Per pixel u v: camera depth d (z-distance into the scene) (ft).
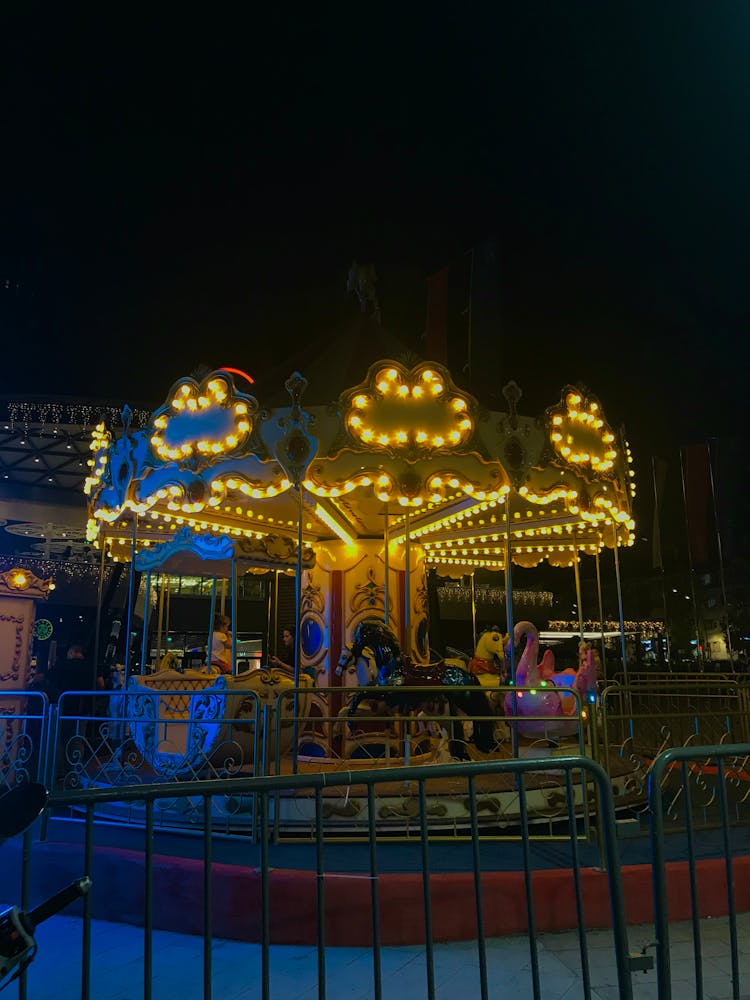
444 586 77.51
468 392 21.43
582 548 36.29
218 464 22.44
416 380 21.15
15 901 17.03
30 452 51.96
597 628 90.17
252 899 14.79
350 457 21.21
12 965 7.02
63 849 16.99
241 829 18.75
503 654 28.94
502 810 19.44
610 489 25.44
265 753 17.75
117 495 25.00
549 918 14.88
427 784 20.29
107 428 28.12
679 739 24.71
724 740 20.75
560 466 22.91
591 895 15.08
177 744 26.96
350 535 29.68
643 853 16.76
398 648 24.67
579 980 12.81
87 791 7.89
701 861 15.94
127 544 37.32
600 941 14.48
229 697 24.31
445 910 14.57
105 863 16.39
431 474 21.38
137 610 63.05
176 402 22.77
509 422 22.02
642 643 92.22
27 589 30.78
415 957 13.82
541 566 84.38
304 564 31.58
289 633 32.27
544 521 31.55
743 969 13.20
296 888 14.64
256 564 32.89
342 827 18.65
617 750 26.20
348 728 24.64
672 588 87.25
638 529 69.67
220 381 21.88
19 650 30.73
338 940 14.35
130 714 26.12
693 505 62.69
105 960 13.98
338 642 28.71
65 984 13.00
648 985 12.60
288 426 20.97
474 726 24.18
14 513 55.31
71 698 42.78
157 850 16.87
